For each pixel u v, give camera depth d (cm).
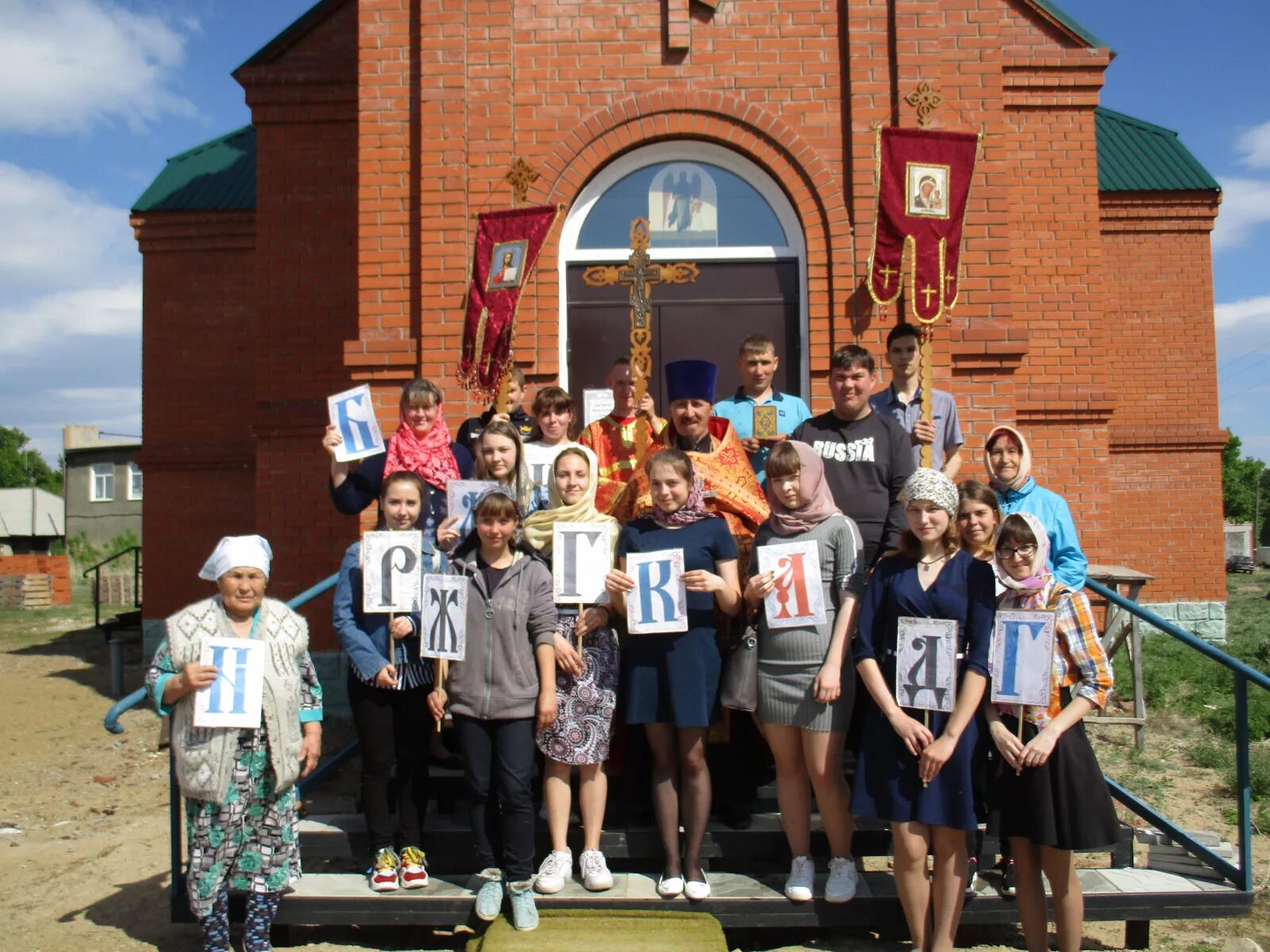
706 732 436
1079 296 923
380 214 698
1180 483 1152
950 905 389
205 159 1123
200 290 1091
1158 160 1155
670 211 709
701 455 480
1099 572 780
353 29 873
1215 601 1141
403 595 432
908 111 677
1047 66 912
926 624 386
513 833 416
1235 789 674
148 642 1072
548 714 420
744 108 688
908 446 481
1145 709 778
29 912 504
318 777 531
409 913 428
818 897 425
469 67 693
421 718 447
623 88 693
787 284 705
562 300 703
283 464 859
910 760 389
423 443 502
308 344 867
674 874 429
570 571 426
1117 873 455
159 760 792
